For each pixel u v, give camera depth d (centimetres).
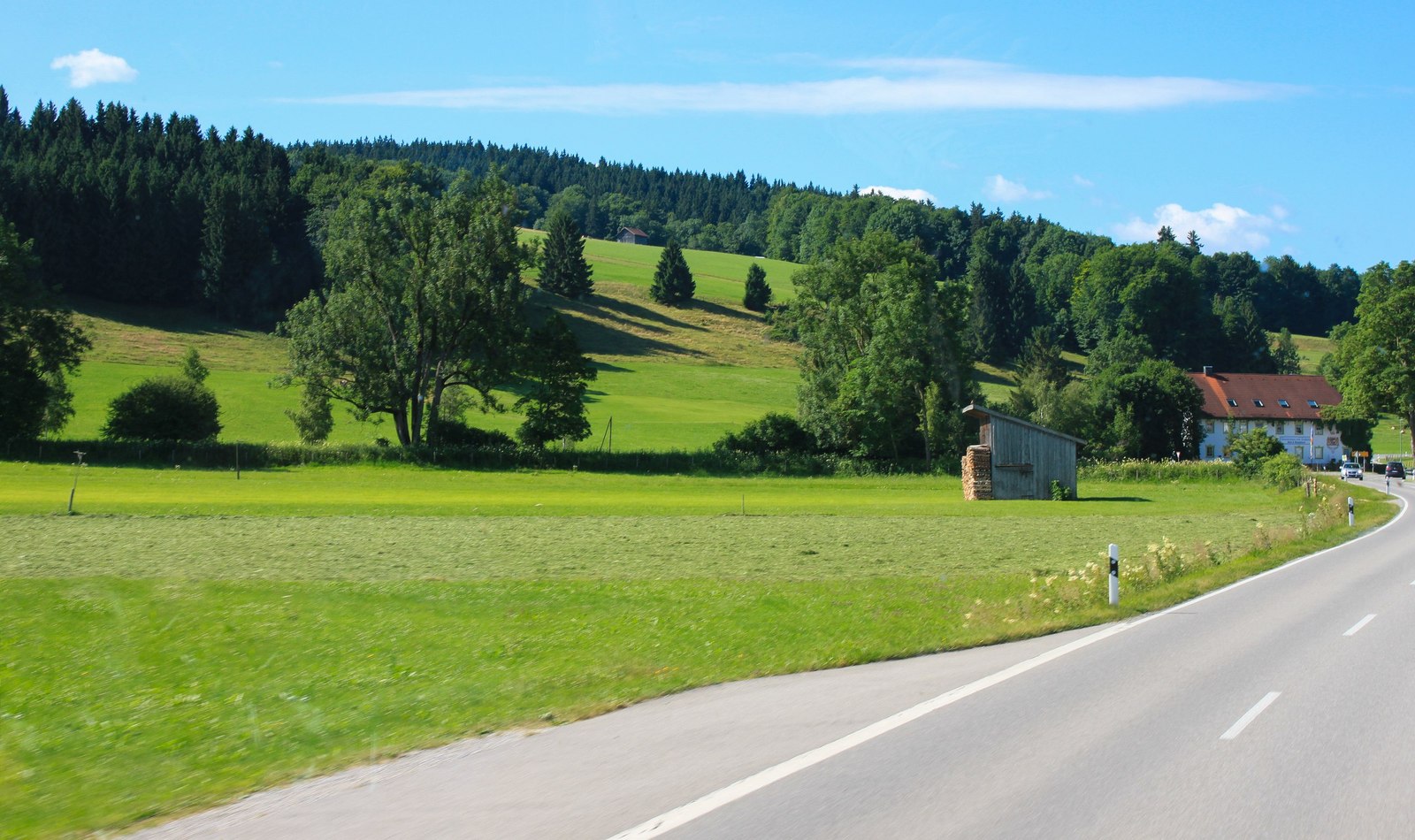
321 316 7675
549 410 7856
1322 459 13050
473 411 10706
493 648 1438
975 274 15300
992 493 5978
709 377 13338
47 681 1207
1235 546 3181
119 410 7331
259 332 13288
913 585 2178
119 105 18950
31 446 6344
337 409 10169
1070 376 13500
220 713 1090
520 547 2955
